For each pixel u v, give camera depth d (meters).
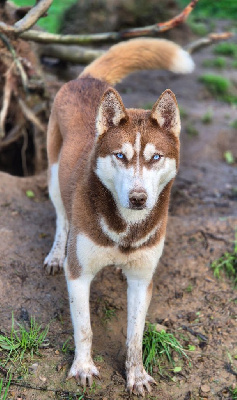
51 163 4.24
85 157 3.41
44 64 6.97
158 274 4.39
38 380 3.34
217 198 5.80
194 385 3.50
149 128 3.00
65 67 7.14
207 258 4.55
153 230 3.17
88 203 3.14
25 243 4.45
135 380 3.40
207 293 4.24
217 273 4.38
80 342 3.35
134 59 4.43
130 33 5.28
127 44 4.42
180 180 6.16
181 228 4.91
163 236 3.29
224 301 4.16
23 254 4.31
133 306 3.39
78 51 6.74
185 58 4.42
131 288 3.41
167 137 3.05
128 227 3.10
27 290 3.98
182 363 3.65
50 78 6.50
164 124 3.06
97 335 3.78
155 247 3.23
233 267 4.46
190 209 5.50
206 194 5.89
